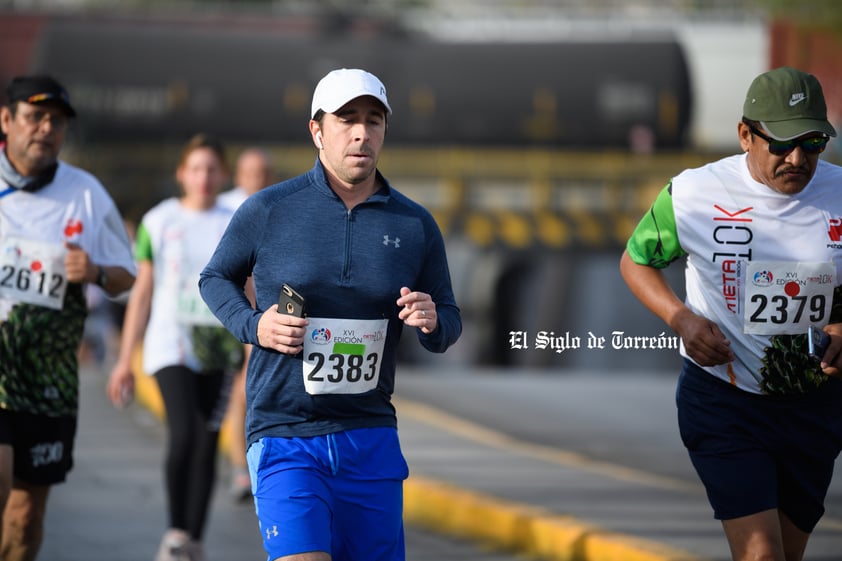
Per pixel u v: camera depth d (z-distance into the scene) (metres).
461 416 43.97
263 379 13.59
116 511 27.45
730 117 89.69
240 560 22.78
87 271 16.75
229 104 87.50
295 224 13.51
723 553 21.33
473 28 90.19
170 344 22.48
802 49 89.06
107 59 88.12
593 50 87.19
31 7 89.44
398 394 49.59
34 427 16.83
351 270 13.46
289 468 13.27
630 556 21.19
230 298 13.51
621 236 87.56
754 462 13.95
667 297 14.16
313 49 87.44
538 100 86.75
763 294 14.00
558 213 87.56
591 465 33.41
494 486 28.88
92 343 71.06
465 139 87.50
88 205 17.25
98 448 36.88
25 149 16.80
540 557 23.33
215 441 22.16
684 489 29.66
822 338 13.56
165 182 88.12
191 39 88.25
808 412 14.12
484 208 87.94
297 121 87.38
